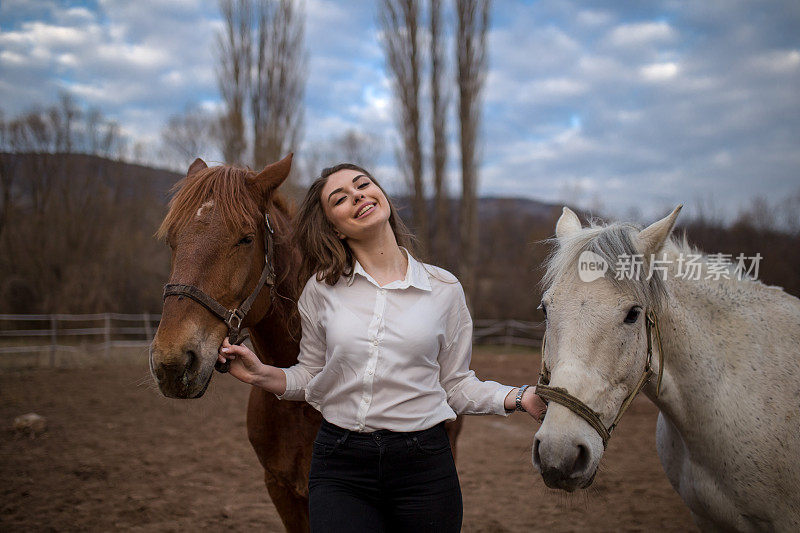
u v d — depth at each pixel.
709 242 9.56
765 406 1.92
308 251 1.85
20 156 21.28
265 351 2.33
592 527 3.75
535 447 1.59
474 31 15.72
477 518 3.93
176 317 1.71
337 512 1.57
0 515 3.76
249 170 2.15
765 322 2.09
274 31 15.76
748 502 1.93
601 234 1.79
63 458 5.20
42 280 19.78
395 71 16.28
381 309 1.70
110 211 21.39
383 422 1.63
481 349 16.45
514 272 19.80
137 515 3.83
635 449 5.91
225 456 5.41
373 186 1.81
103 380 9.95
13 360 12.27
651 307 1.83
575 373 1.61
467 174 15.98
